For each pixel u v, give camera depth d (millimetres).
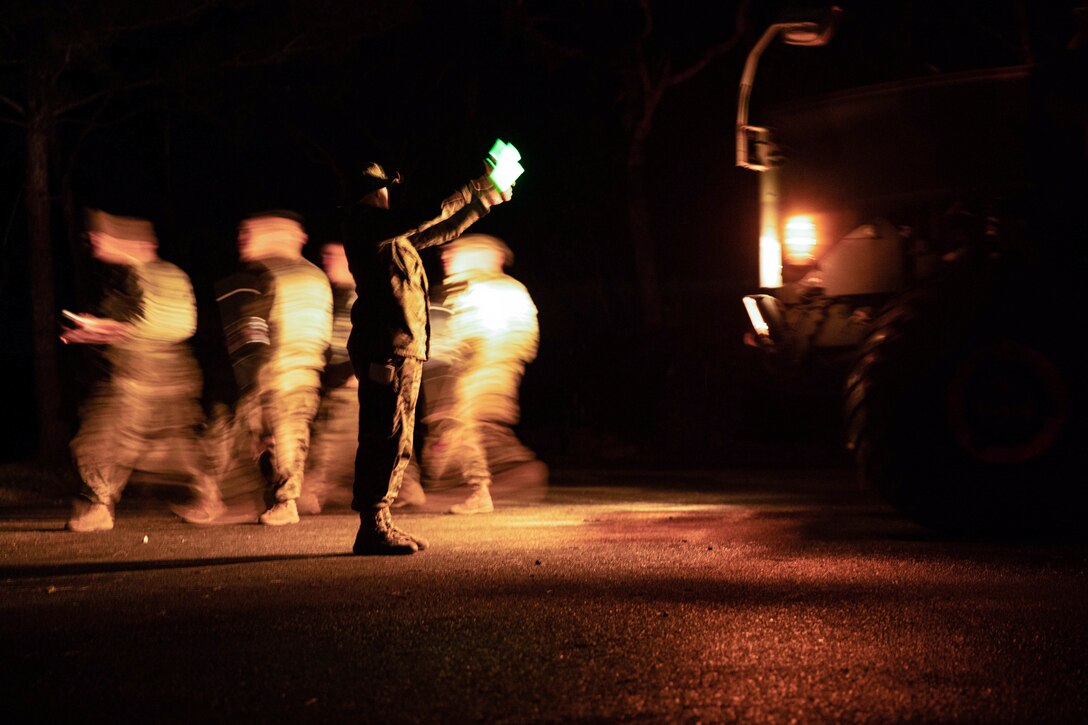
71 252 22469
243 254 9656
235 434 10227
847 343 8852
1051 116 8078
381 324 7258
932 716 3682
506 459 11773
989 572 6473
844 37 25547
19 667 4324
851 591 5859
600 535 8383
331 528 9156
